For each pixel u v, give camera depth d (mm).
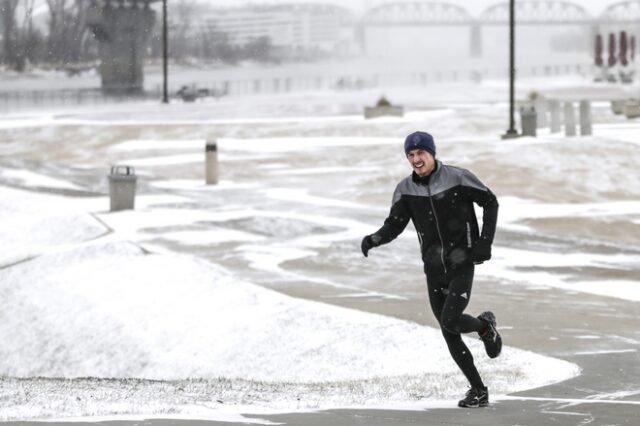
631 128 130500
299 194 93188
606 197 87000
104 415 21281
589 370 29156
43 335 50719
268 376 36938
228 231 72125
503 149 103375
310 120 156875
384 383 28844
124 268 56156
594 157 98250
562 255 59781
